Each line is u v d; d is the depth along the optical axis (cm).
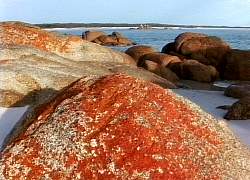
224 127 414
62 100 383
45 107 387
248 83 1184
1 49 896
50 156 335
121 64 1199
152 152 331
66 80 786
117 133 339
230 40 4153
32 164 335
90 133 341
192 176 327
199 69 1315
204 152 351
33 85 744
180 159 335
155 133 345
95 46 1240
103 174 321
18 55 888
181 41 1555
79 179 321
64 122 354
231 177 343
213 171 338
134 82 385
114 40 2908
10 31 1102
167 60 1394
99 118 351
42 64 878
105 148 331
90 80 399
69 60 1012
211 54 1491
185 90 1074
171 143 342
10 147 354
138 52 1450
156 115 360
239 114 707
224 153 364
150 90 381
